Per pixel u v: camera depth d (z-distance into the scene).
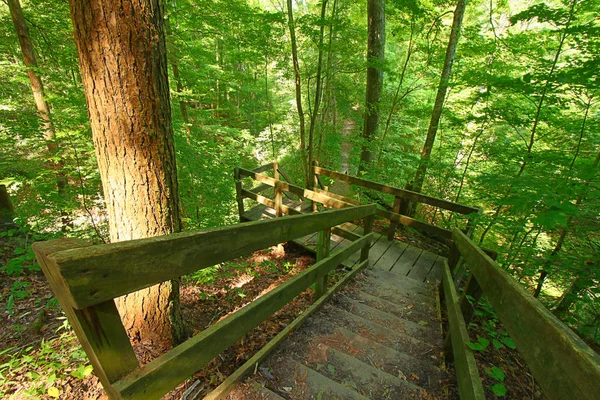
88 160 4.12
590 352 0.71
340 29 6.30
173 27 6.15
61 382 1.58
